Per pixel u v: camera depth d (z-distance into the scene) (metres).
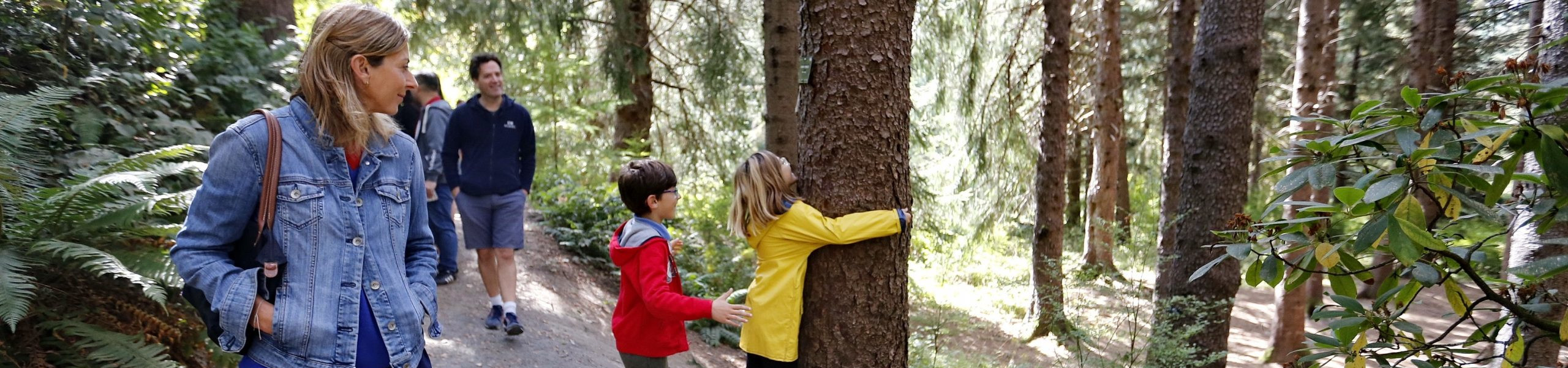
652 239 2.97
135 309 3.12
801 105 3.06
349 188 1.60
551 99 9.91
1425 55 9.41
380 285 1.62
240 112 5.51
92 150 3.80
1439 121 2.10
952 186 11.59
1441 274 2.22
